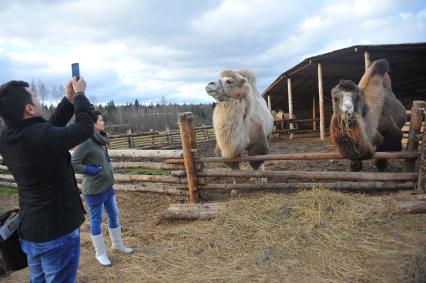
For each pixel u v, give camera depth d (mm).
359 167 6148
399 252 3732
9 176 9531
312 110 24062
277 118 20469
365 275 3418
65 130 2365
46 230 2406
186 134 6090
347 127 5156
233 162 6266
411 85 19297
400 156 5367
